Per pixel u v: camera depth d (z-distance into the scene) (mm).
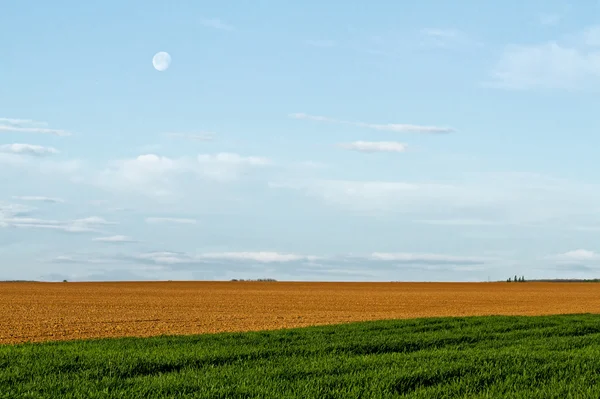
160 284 144875
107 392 11789
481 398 12086
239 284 149625
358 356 17609
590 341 22453
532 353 17688
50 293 85062
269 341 21094
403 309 52406
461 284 164125
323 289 115625
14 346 18891
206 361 15945
